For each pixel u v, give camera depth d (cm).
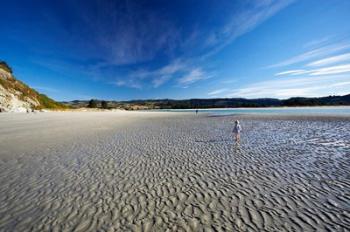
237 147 1138
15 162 878
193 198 541
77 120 3172
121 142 1302
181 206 501
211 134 1625
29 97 6806
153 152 1036
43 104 7388
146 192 580
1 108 5209
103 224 432
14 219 454
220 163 841
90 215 466
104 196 558
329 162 830
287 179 655
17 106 5712
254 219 439
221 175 704
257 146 1159
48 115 4447
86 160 902
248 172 729
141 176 704
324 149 1062
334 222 421
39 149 1116
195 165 819
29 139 1419
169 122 2894
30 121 2856
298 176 680
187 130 1903
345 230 396
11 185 636
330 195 538
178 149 1098
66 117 3903
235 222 430
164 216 459
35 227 425
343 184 605
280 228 406
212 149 1093
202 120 3256
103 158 932
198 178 680
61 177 701
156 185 628
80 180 673
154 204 512
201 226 420
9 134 1644
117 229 414
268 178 668
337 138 1371
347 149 1052
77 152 1047
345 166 775
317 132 1664
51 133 1705
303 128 1959
